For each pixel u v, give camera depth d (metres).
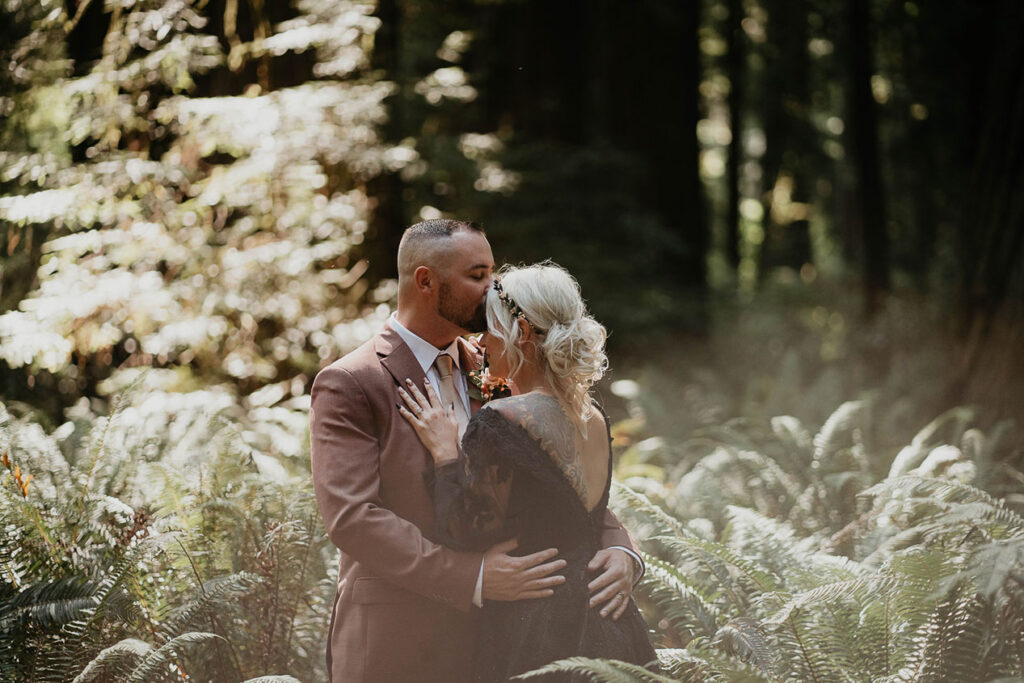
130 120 5.82
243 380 6.26
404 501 2.62
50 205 5.11
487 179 8.76
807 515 4.62
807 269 21.16
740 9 16.86
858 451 4.86
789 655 2.96
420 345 2.76
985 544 2.91
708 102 20.41
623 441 5.78
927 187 17.14
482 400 2.87
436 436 2.62
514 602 2.56
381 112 6.77
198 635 2.84
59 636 3.06
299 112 6.26
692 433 6.73
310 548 3.50
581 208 10.13
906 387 8.05
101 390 5.80
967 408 6.20
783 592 3.11
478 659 2.61
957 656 2.81
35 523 3.46
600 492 2.66
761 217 23.72
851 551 4.25
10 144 5.61
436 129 9.40
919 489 3.26
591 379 2.59
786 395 7.94
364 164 6.61
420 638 2.63
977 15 11.28
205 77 6.61
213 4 6.59
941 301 11.92
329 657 2.80
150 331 5.91
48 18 5.46
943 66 13.16
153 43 5.78
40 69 5.61
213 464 3.79
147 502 3.86
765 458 4.83
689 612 3.32
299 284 6.23
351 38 6.66
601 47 11.63
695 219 11.95
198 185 6.27
